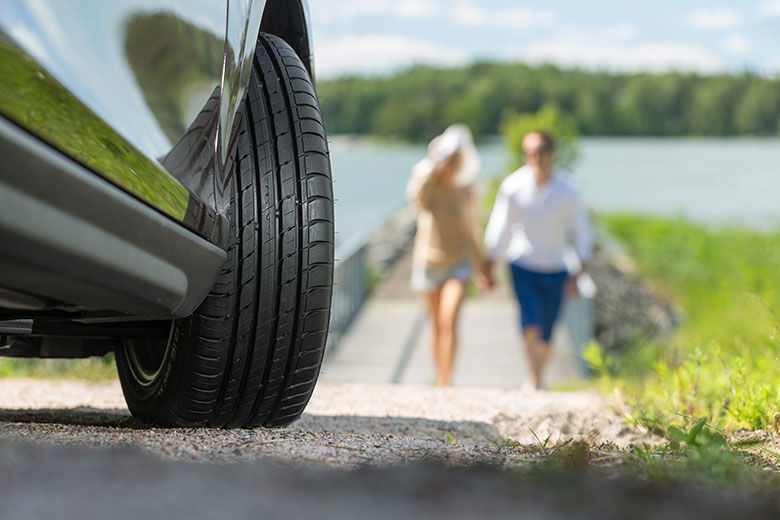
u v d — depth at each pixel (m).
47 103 2.13
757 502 1.82
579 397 5.50
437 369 8.82
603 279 18.09
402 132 150.38
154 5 2.51
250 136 3.24
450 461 2.46
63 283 2.28
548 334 8.77
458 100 149.62
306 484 1.82
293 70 3.48
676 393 4.46
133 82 2.42
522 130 29.66
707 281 20.38
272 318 3.24
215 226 2.77
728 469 2.36
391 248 22.53
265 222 3.19
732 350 5.63
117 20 2.38
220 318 3.13
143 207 2.40
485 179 36.03
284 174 3.26
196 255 2.68
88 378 6.45
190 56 2.63
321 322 3.35
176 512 1.60
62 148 2.16
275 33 3.72
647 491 1.82
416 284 8.84
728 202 47.16
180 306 2.70
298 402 3.47
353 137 149.75
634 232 27.94
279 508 1.65
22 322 3.29
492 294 16.34
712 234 27.22
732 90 154.88
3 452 1.91
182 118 2.60
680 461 2.71
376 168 65.06
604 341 14.38
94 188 2.23
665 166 85.19
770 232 28.44
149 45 2.49
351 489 1.80
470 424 4.51
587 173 72.88
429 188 8.60
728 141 155.62
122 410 4.61
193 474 1.85
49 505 1.60
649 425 4.09
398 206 35.78
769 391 4.06
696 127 155.62
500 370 10.55
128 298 2.46
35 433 2.87
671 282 20.23
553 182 8.55
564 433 4.00
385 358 11.23
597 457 2.63
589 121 155.12
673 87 155.62
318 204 3.30
